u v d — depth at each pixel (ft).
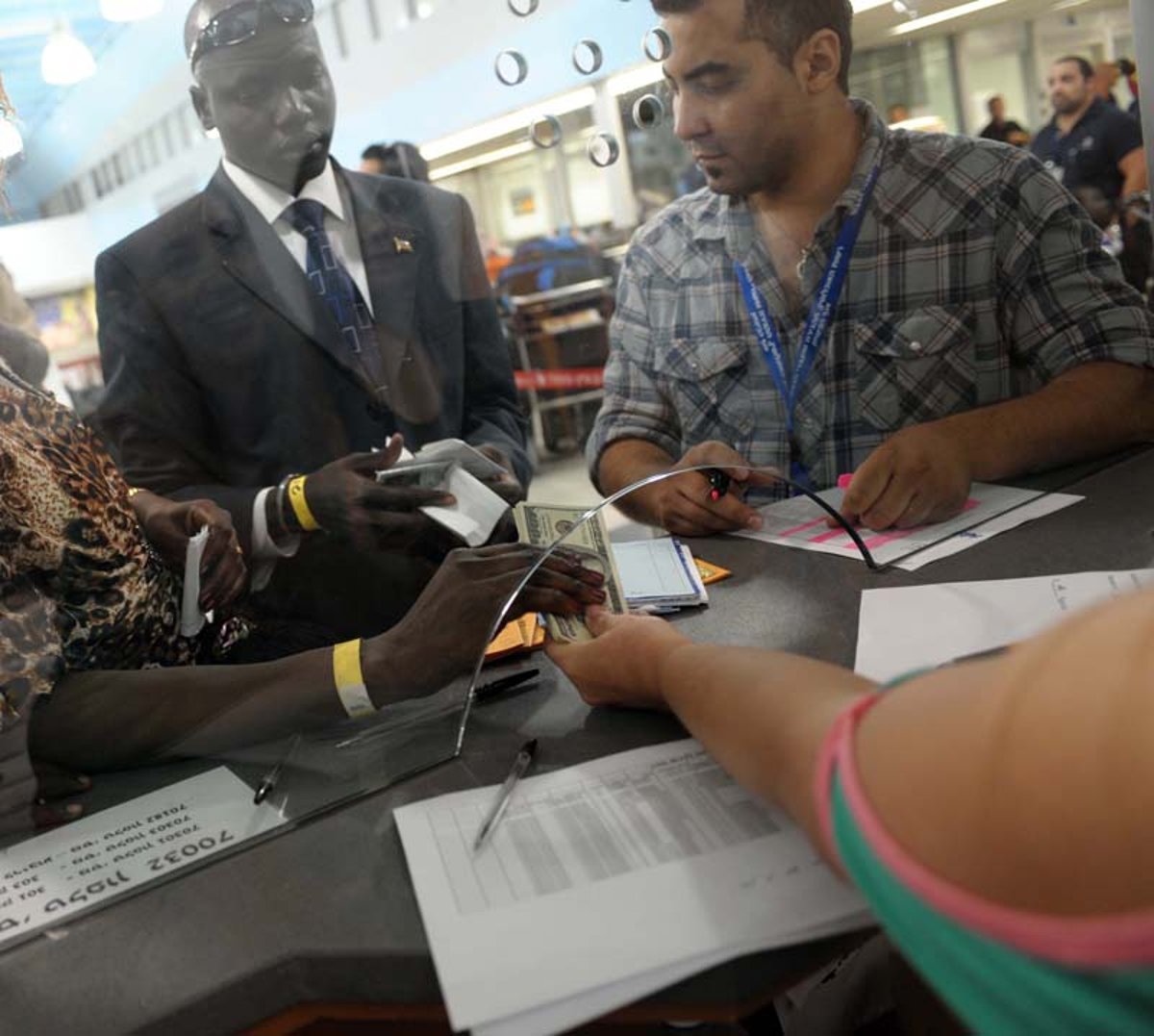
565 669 3.00
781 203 4.89
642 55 4.30
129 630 3.02
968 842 1.24
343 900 2.25
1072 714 1.16
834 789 1.53
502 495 3.38
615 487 4.74
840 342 4.93
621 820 2.33
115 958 2.20
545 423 5.41
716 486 4.21
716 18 4.30
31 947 2.28
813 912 1.90
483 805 2.51
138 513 3.12
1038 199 4.84
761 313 5.01
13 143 2.96
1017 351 5.07
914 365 4.94
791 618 3.32
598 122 4.41
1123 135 6.40
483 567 3.04
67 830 2.72
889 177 4.87
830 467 5.03
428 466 3.32
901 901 1.34
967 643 2.92
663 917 1.97
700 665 2.46
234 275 3.21
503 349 3.85
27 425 2.85
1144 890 1.09
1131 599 1.25
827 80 4.65
